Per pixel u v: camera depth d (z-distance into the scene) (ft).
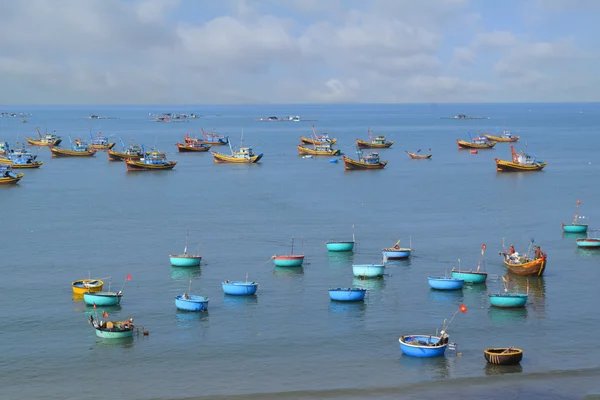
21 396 231.50
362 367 252.62
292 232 477.77
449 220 520.01
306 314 309.01
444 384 238.27
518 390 233.96
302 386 237.86
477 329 289.74
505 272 375.45
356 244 440.45
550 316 304.91
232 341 277.44
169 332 286.87
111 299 320.29
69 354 264.52
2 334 284.41
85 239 458.50
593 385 237.66
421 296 334.03
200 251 424.05
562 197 626.23
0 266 389.19
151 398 230.07
